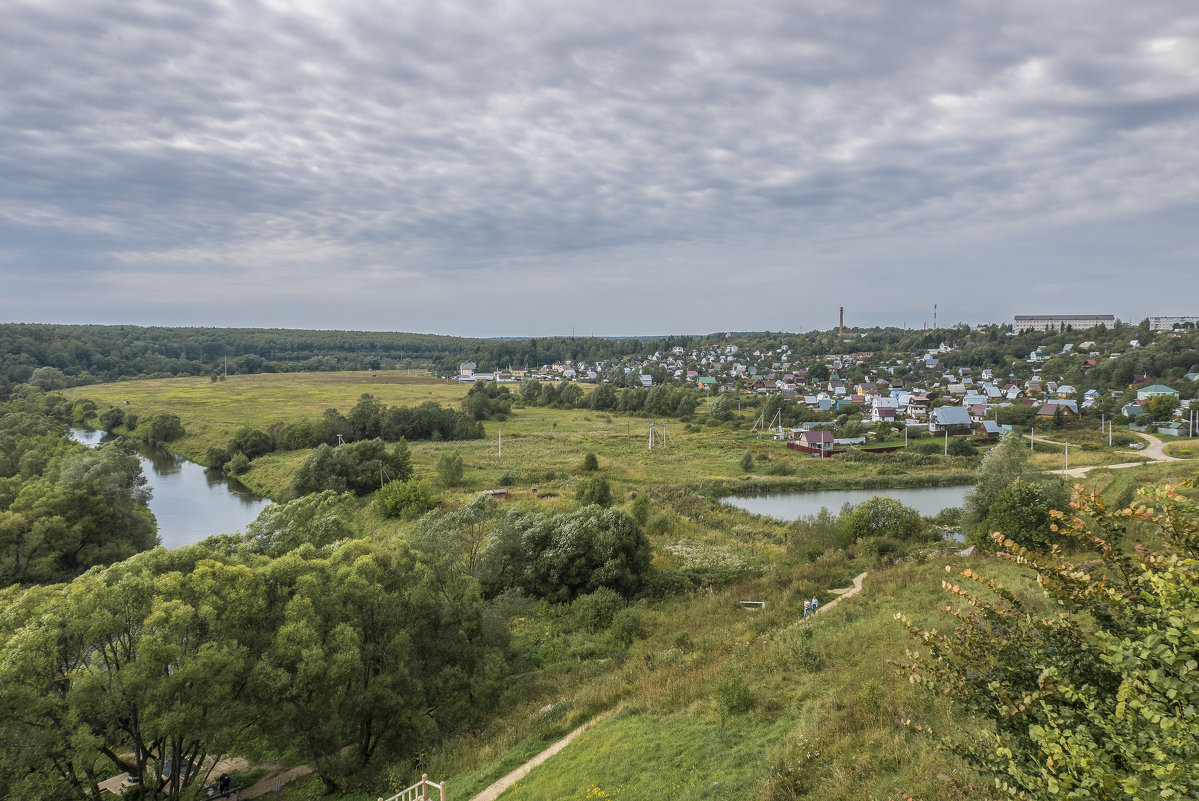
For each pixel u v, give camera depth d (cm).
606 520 3744
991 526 3350
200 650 1831
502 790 1574
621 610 3130
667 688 1945
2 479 5475
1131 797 493
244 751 2231
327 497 4084
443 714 2244
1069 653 666
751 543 4700
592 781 1450
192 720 1762
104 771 2008
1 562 4297
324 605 2148
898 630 1947
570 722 1947
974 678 720
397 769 1944
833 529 4341
